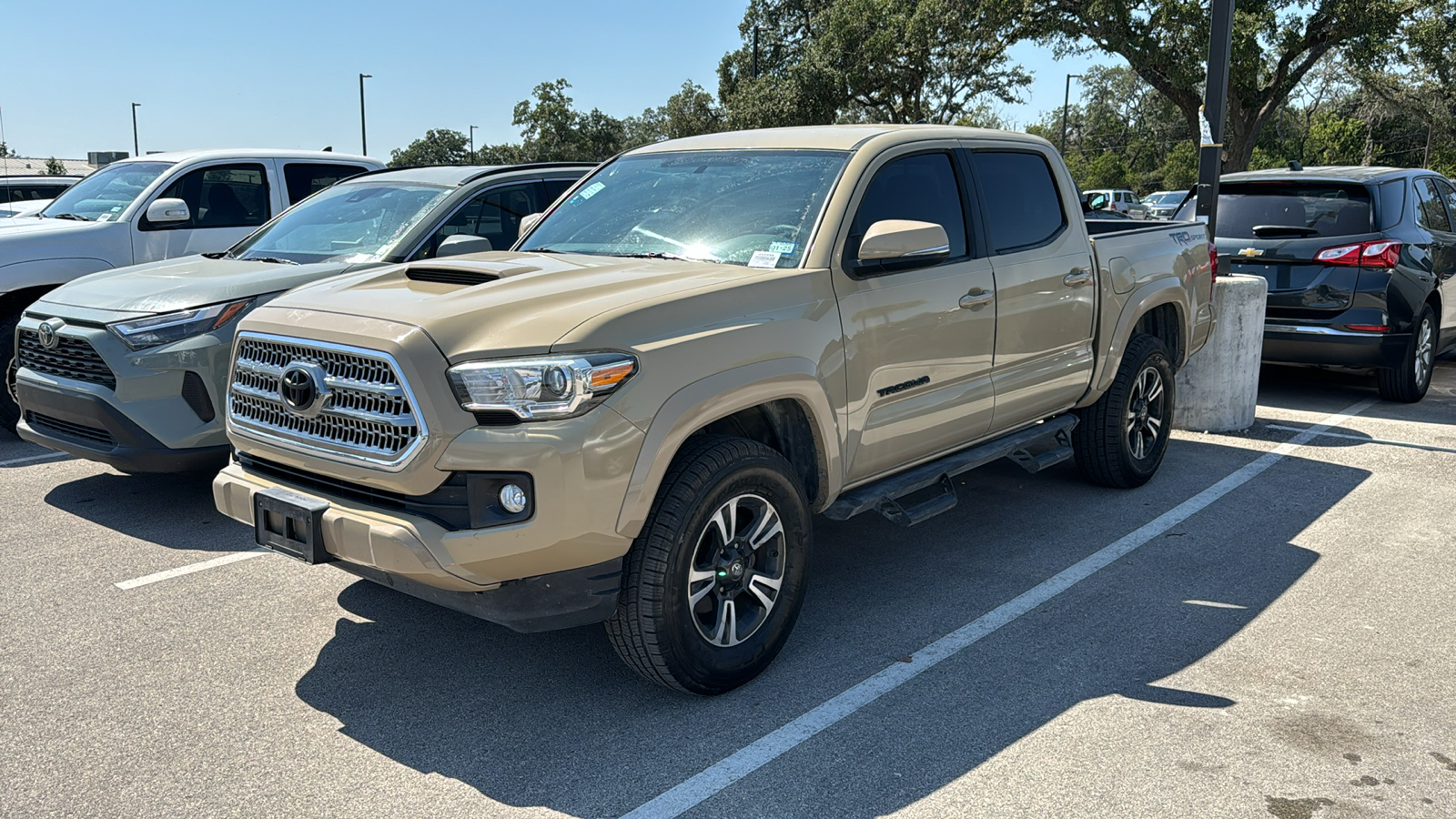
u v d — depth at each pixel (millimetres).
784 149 4492
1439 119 41750
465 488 3164
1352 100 51656
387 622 4320
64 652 4008
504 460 3082
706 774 3178
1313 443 7285
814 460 3967
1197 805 2986
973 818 2936
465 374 3127
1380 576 4781
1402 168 8953
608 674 3855
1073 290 5211
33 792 3068
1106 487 6164
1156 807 2979
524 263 3982
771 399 3650
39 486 6223
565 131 84250
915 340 4254
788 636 3883
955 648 4051
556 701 3648
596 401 3172
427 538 3111
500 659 3984
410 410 3148
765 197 4242
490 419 3139
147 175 8391
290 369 3406
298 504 3367
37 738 3373
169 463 5312
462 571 3131
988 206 4801
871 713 3541
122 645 4070
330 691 3715
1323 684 3729
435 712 3568
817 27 43469
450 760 3260
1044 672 3838
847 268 3992
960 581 4750
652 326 3350
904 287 4191
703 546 3570
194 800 3029
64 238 7492
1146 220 6816
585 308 3334
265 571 4875
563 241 4586
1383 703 3592
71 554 5059
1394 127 53906
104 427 5293
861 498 4188
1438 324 8906
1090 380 5562
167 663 3920
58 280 7441
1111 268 5543
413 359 3133
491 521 3121
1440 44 28812
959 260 4555
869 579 4797
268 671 3869
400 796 3057
